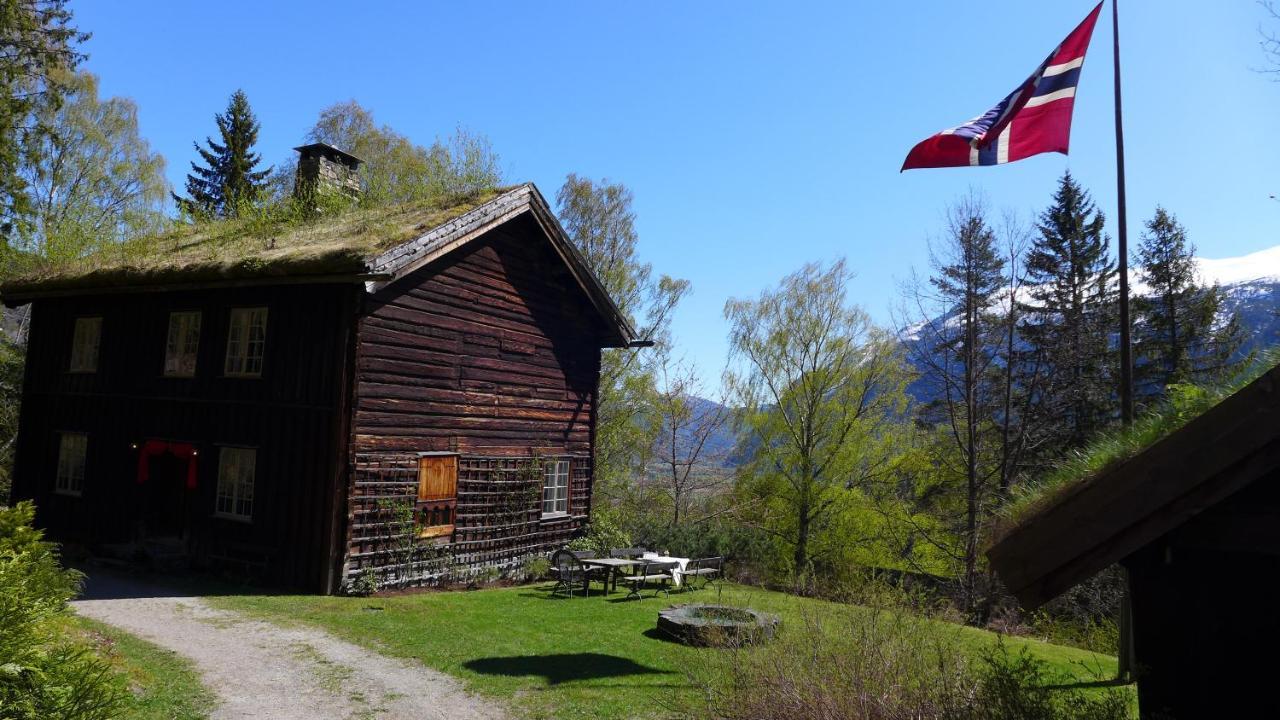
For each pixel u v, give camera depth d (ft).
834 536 94.73
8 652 13.65
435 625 34.88
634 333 63.46
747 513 97.71
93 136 102.01
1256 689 9.21
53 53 91.81
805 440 94.07
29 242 84.84
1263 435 8.30
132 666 25.48
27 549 16.63
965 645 24.49
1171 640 9.79
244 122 138.92
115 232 86.58
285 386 43.68
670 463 108.06
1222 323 114.21
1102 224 117.29
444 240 45.47
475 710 24.04
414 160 95.76
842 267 93.35
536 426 56.18
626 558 51.78
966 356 83.10
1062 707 14.52
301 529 41.81
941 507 94.43
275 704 23.70
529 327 55.93
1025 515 10.53
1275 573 9.25
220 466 45.88
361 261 39.24
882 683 18.30
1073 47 29.50
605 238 94.17
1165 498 8.90
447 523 47.88
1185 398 11.16
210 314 47.85
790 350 94.02
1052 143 29.14
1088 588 61.26
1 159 84.28
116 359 52.19
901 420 95.40
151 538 47.96
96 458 51.85
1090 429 92.58
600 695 25.57
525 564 52.75
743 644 25.72
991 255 84.33
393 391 44.29
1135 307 114.21
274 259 41.57
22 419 56.59
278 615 35.17
